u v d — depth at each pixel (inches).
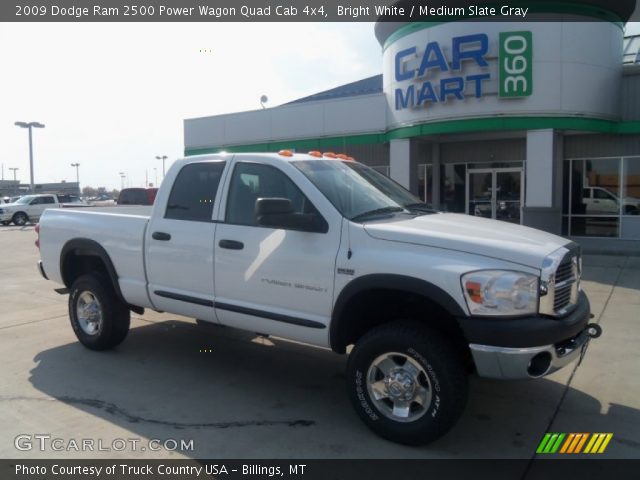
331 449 158.2
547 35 581.3
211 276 198.5
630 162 652.7
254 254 186.4
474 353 147.3
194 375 217.3
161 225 214.5
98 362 231.8
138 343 259.1
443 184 760.3
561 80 586.2
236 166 200.8
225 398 194.5
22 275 470.9
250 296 189.0
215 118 837.2
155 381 210.4
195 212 207.5
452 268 149.1
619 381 208.1
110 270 231.9
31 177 1838.1
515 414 181.5
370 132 709.3
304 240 175.6
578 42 588.1
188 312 208.8
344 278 165.6
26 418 177.5
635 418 178.2
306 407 187.5
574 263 167.0
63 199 1359.5
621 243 621.6
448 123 613.0
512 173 716.7
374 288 159.9
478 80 593.0
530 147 595.8
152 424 173.5
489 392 199.5
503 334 143.4
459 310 147.5
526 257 148.0
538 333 143.4
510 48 580.7
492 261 148.5
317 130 747.4
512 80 583.5
